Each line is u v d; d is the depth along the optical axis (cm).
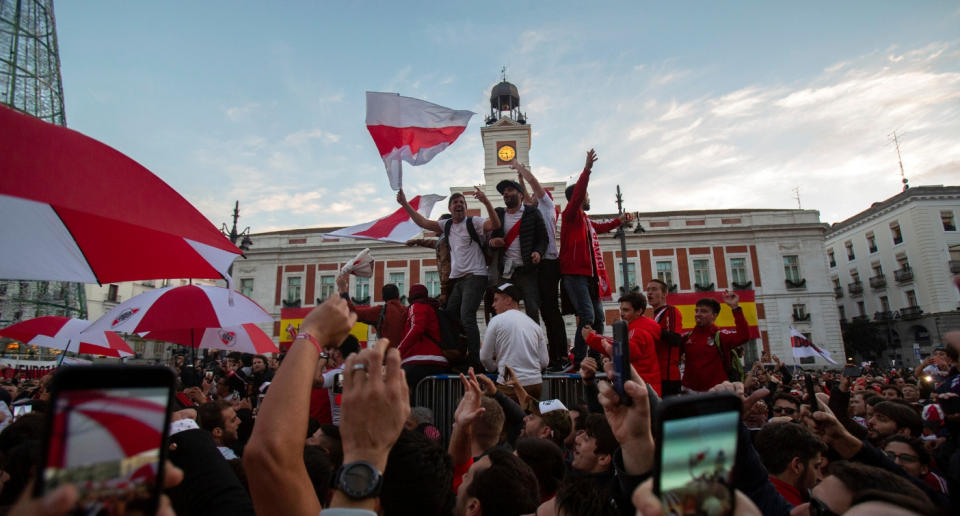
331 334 152
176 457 221
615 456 173
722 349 494
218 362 1572
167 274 335
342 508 117
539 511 240
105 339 726
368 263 409
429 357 524
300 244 3744
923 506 124
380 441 126
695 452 85
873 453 261
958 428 399
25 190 183
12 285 2062
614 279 3522
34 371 1738
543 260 642
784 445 302
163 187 240
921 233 3738
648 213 3688
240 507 210
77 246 306
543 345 512
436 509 162
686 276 3484
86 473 67
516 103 4297
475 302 608
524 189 672
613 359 174
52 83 2303
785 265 3459
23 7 2200
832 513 175
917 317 3703
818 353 1083
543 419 390
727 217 3575
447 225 642
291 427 133
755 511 101
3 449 317
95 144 224
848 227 4462
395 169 557
